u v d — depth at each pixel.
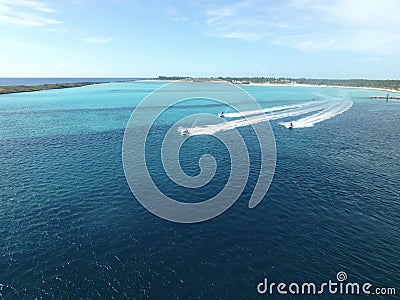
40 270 15.90
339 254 17.81
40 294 14.38
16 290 14.58
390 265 16.88
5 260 16.53
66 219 20.84
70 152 36.66
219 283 15.42
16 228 19.58
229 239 19.17
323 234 19.86
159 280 15.50
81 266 16.30
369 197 25.48
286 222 21.33
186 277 15.77
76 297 14.26
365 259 17.38
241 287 15.19
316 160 35.75
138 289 14.87
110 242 18.45
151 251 17.75
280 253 17.88
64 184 26.67
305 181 28.84
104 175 28.95
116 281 15.33
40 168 30.69
